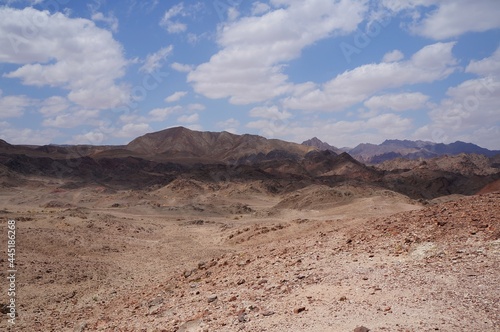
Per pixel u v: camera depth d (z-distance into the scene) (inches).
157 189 5649.6
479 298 363.9
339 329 335.3
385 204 2876.5
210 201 4372.5
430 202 3230.8
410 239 557.9
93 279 1059.3
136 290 871.1
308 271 518.6
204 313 445.7
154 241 1855.3
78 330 591.5
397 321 336.5
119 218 2522.1
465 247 493.0
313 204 3393.2
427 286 405.4
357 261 526.6
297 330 346.3
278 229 1573.6
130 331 474.3
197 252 1475.1
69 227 1879.9
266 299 446.3
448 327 317.7
